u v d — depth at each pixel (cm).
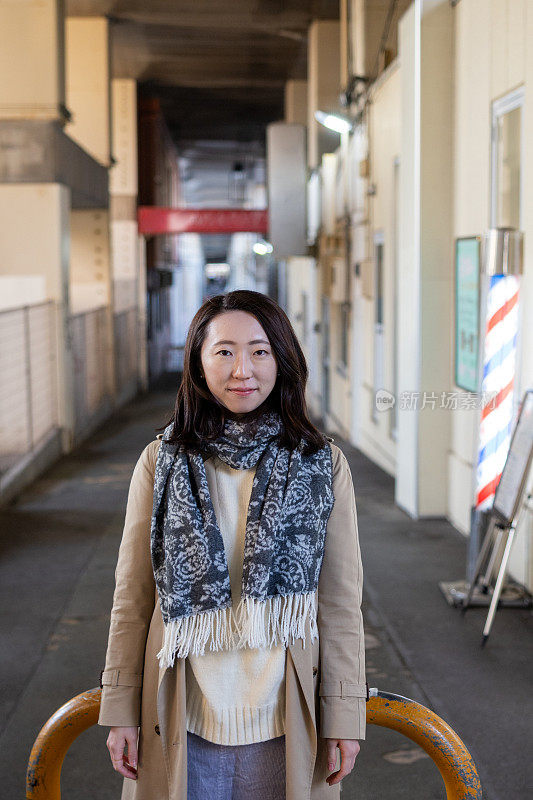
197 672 176
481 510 527
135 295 2036
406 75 745
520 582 548
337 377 1381
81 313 1308
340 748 175
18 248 1114
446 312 723
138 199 2227
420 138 711
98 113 1588
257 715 176
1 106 1088
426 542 681
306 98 2147
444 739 179
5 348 882
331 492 177
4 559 653
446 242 718
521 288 535
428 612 520
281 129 1519
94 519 780
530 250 525
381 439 1037
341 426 1355
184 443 177
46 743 184
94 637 486
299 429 178
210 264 7169
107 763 347
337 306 1370
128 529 183
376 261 1054
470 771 178
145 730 178
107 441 1284
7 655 461
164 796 178
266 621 173
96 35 1573
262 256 3500
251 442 175
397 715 181
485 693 407
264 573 168
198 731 177
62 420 1159
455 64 704
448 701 398
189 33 1736
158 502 175
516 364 545
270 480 173
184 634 170
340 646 178
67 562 643
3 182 1102
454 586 551
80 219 1617
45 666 444
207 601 169
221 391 175
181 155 3456
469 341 660
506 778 330
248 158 3459
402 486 796
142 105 2253
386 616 514
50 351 1122
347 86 1184
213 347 176
